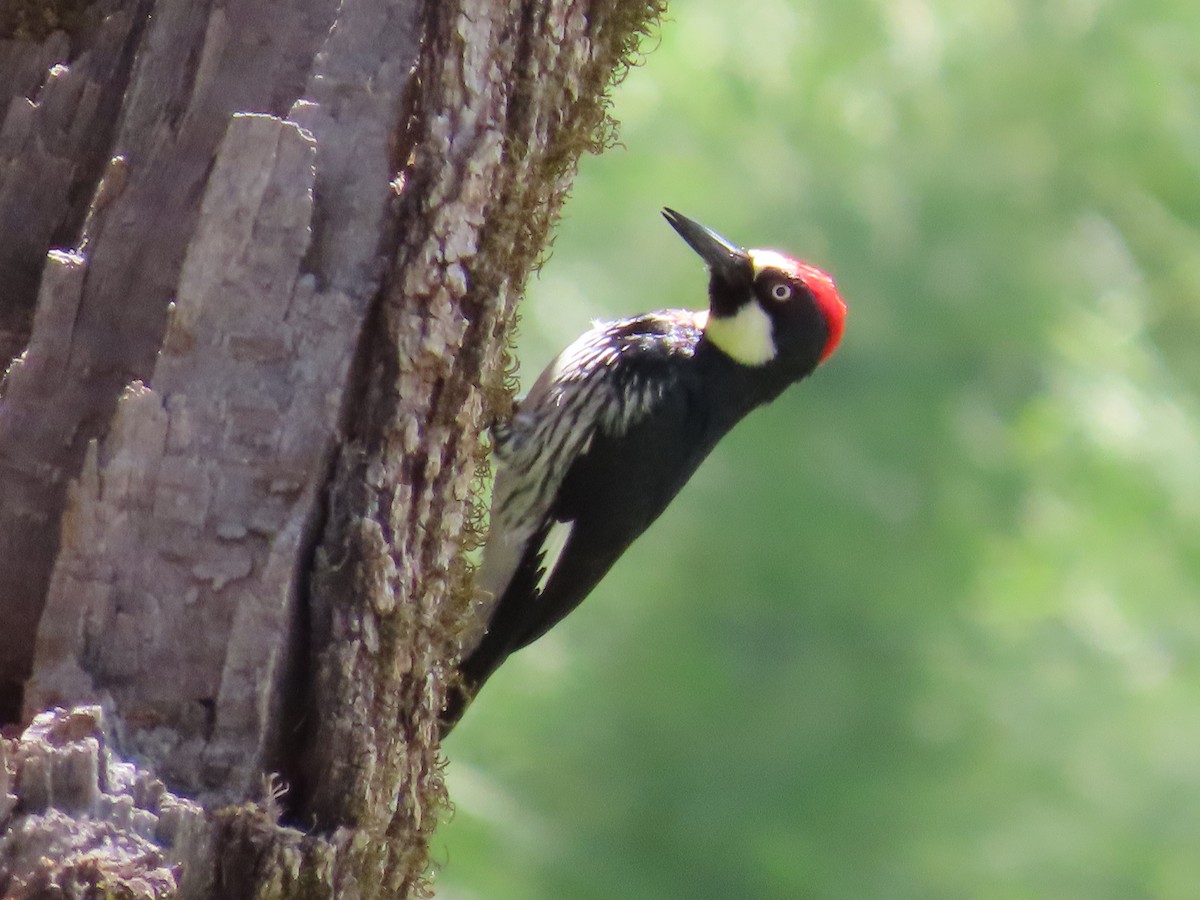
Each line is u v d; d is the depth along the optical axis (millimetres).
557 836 13633
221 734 5684
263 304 5863
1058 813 13938
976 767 14109
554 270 14133
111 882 4941
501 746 13891
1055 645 14352
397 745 6270
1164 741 13977
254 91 6234
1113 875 13695
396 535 6238
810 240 14695
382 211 6121
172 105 6266
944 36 15008
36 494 5953
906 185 14898
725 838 13898
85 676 5609
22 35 6730
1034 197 15102
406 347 6207
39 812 4992
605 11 7457
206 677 5699
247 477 5809
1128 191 15289
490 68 6473
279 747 5848
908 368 14750
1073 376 14477
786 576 14461
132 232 6070
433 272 6254
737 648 14398
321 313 5938
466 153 6348
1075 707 14148
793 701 14227
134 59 6520
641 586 14523
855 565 14391
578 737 14062
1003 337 14727
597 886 13562
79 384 6000
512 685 14023
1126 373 14594
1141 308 15008
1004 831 13953
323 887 5695
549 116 7059
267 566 5758
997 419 14656
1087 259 15094
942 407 14641
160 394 5777
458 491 6719
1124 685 14156
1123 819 13828
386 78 6172
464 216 6324
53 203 6508
